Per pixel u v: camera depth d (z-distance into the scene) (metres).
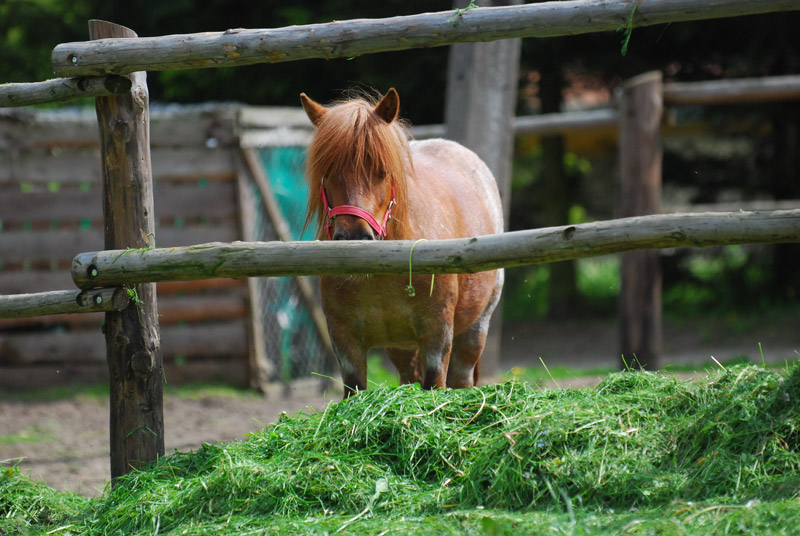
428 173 8.16
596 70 21.03
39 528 6.09
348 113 6.46
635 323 13.74
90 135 14.20
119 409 6.65
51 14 20.97
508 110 14.37
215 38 6.00
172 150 13.83
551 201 22.91
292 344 14.61
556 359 17.92
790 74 19.98
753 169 21.56
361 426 5.95
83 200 14.16
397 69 19.58
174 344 14.00
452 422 6.04
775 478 4.84
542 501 5.10
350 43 5.79
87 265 6.30
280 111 14.66
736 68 20.14
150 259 6.14
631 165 13.68
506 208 14.58
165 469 6.32
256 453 6.14
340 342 7.20
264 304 14.29
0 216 13.91
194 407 12.55
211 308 13.96
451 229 7.77
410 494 5.46
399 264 5.52
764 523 4.38
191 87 20.73
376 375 15.09
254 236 14.26
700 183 21.78
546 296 25.20
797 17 18.25
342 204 6.32
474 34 5.61
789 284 20.98
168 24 20.83
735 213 4.89
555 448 5.37
